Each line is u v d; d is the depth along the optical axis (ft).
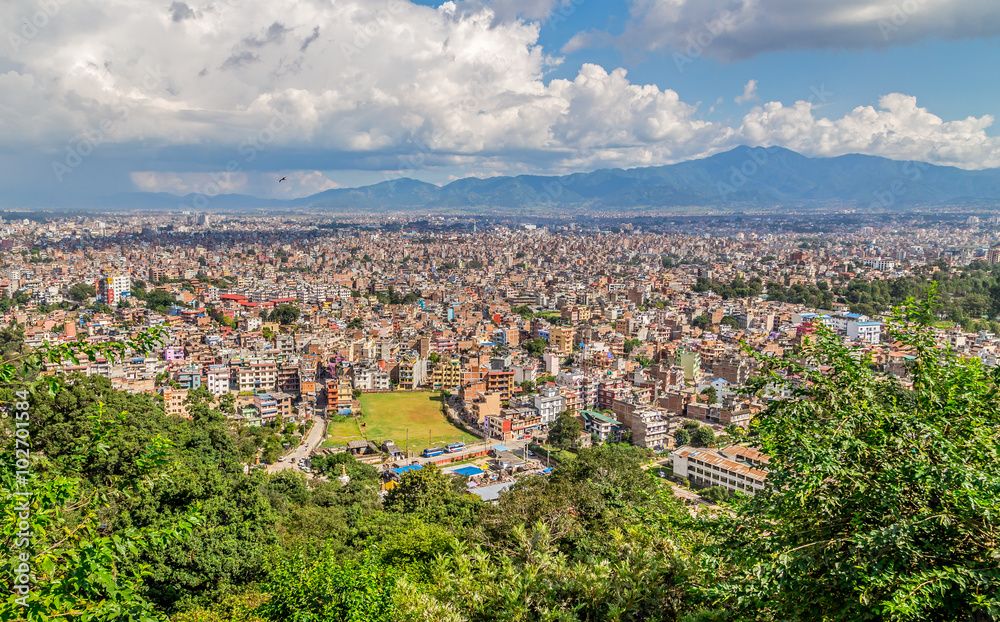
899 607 49.90
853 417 66.28
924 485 59.41
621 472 223.92
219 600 152.25
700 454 362.12
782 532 67.46
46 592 61.98
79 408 233.76
